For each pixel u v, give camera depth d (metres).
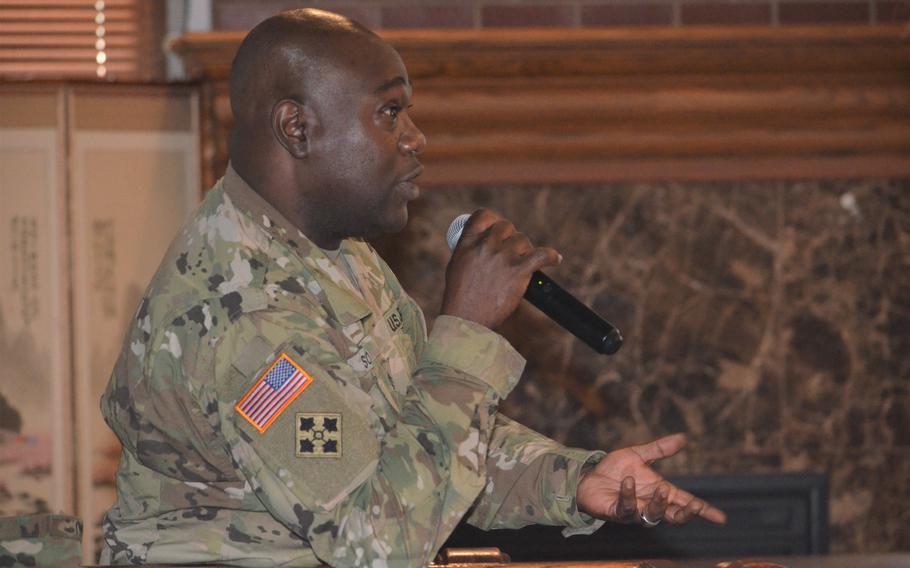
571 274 9.87
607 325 4.49
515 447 4.89
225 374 3.94
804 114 9.68
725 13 9.68
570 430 9.88
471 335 4.17
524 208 9.82
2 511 9.55
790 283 9.98
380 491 3.93
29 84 9.56
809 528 10.05
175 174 9.73
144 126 9.69
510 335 9.83
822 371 10.02
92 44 10.10
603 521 4.67
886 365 10.05
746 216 9.95
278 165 4.27
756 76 9.53
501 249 4.29
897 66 9.57
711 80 9.51
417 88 9.34
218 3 9.42
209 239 4.17
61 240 9.62
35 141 9.60
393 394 4.29
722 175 9.84
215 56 9.22
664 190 9.91
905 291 10.05
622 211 9.87
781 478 9.98
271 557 4.13
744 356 9.98
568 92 9.41
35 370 9.61
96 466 9.65
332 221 4.37
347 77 4.25
